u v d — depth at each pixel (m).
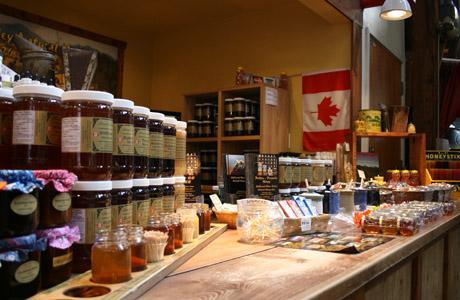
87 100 1.14
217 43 5.54
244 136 4.49
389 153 5.89
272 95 4.57
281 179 2.46
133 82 5.84
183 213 1.66
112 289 0.96
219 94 4.69
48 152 1.12
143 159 1.41
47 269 0.97
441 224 2.44
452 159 4.34
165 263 1.23
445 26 5.34
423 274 2.37
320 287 1.11
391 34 6.09
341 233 2.01
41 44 4.82
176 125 1.76
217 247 1.65
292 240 1.79
